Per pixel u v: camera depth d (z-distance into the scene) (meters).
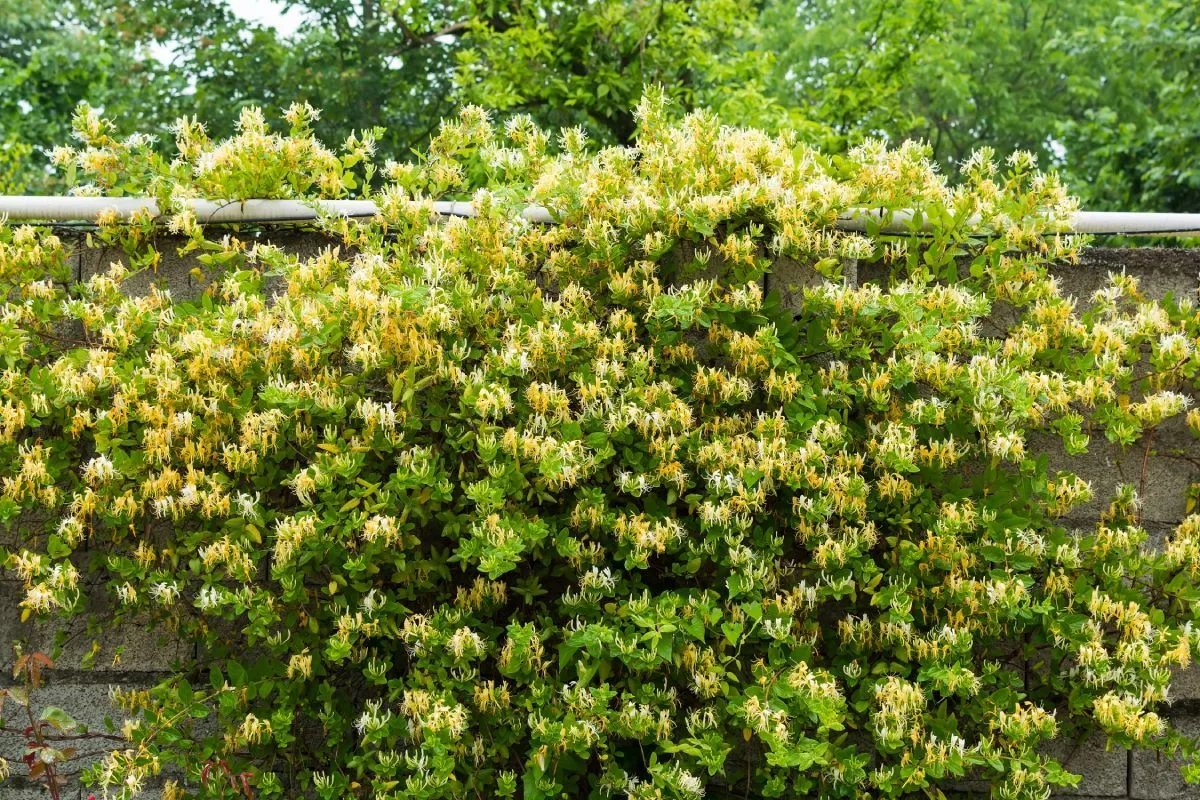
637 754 2.72
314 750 2.87
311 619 2.66
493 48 7.82
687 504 2.78
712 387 2.78
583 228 2.80
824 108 8.73
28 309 2.83
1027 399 2.65
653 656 2.48
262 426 2.66
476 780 2.56
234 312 2.70
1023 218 2.86
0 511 2.68
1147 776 2.96
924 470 2.79
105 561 2.83
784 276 2.97
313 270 2.72
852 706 2.77
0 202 2.92
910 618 2.66
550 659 2.71
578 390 2.69
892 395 2.84
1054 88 19.38
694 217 2.72
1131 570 2.81
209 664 2.94
